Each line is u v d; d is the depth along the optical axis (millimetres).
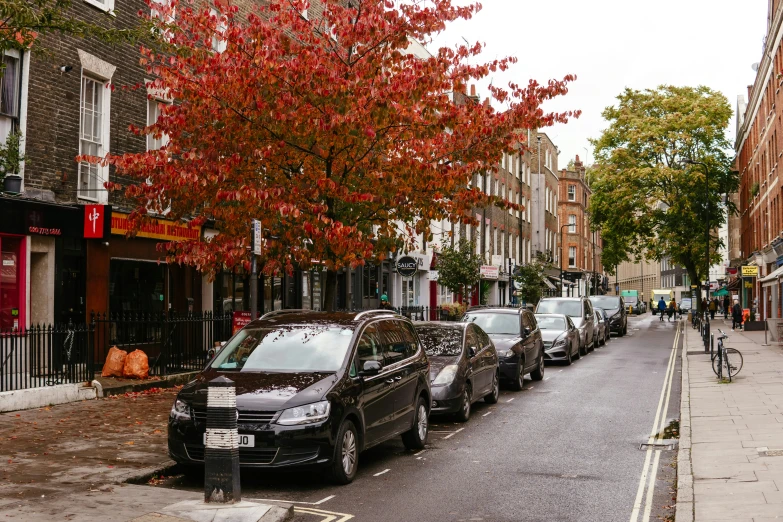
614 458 10352
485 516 7480
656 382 19531
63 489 7840
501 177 52562
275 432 8258
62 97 16297
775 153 41375
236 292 23391
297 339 9789
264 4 23000
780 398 15102
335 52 14328
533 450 10930
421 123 14445
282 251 14602
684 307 87938
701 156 52594
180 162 14188
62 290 16391
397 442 11680
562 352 24203
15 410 12547
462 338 14219
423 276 38750
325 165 14820
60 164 16281
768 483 8336
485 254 48062
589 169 57875
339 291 30094
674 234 54406
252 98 13750
